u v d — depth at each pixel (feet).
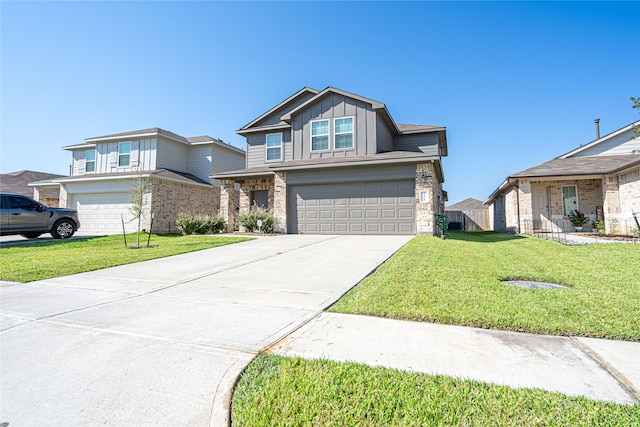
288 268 20.95
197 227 48.11
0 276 19.20
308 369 7.72
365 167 40.22
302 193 43.80
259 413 6.17
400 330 10.22
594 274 17.72
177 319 11.73
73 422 6.11
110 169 64.34
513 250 27.76
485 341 9.29
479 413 5.99
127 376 7.77
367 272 18.79
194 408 6.48
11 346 9.61
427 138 52.34
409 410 6.14
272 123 56.13
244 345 9.33
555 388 6.78
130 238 42.50
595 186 47.29
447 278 16.42
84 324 11.35
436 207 43.75
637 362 7.93
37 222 38.32
